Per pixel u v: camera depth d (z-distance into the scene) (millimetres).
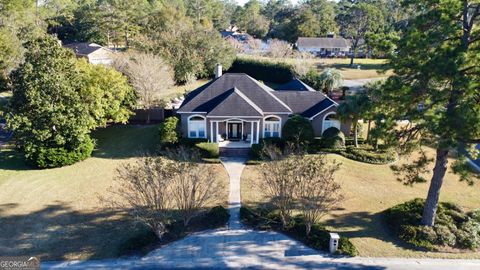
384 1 89062
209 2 149250
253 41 96688
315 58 84125
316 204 20734
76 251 20047
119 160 33000
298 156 23797
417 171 21391
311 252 19953
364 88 33531
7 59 47062
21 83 29859
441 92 17922
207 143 33281
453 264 18922
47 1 103688
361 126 36719
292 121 34094
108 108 36469
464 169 18078
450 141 17062
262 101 36000
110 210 24328
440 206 23312
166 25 71250
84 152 32656
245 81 37344
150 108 43844
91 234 21656
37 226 22484
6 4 72312
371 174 30094
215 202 25312
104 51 70375
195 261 19188
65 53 31859
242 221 22906
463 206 24516
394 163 32344
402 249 20141
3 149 35188
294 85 44938
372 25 81500
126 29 87688
